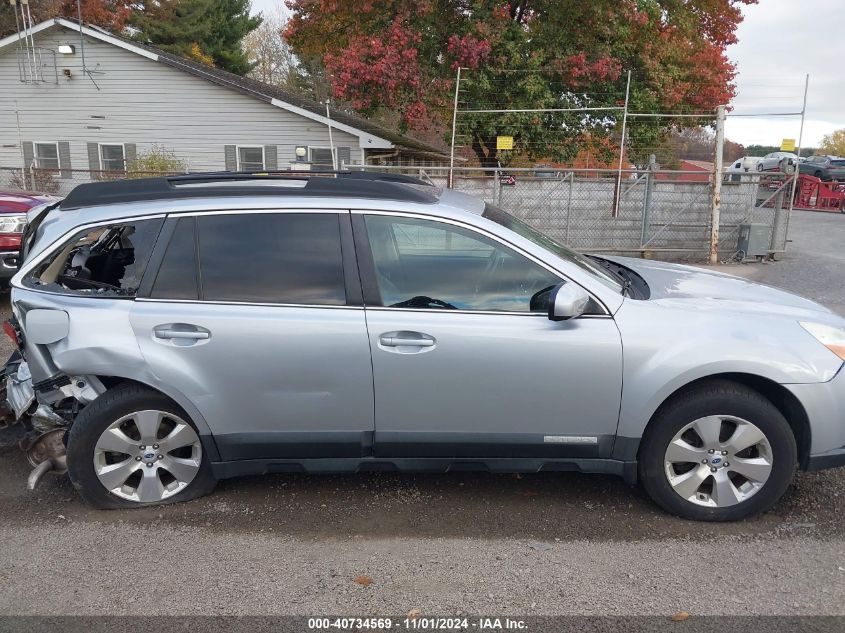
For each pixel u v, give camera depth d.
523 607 2.93
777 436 3.47
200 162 20.53
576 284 3.52
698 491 3.62
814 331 3.56
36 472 3.81
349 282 3.54
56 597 3.01
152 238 3.62
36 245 3.69
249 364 3.49
